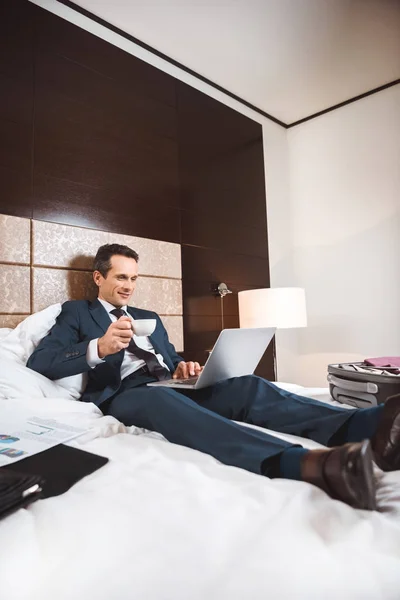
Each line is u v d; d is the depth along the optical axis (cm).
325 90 312
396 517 63
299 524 56
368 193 310
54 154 204
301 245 350
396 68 286
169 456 88
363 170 313
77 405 125
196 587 44
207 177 289
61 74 213
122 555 50
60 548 52
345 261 321
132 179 240
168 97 269
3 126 187
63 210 205
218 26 244
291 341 342
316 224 341
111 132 233
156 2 223
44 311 168
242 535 55
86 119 221
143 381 151
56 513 60
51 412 116
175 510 61
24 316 182
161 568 47
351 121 322
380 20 241
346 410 98
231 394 122
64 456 84
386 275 298
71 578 46
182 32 249
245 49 266
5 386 132
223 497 66
